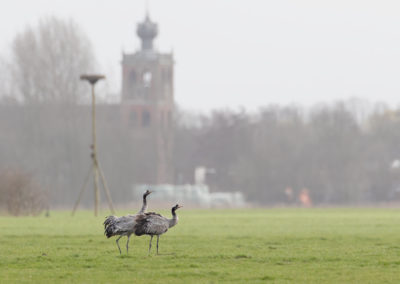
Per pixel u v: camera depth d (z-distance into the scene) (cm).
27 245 3581
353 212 8644
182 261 2948
